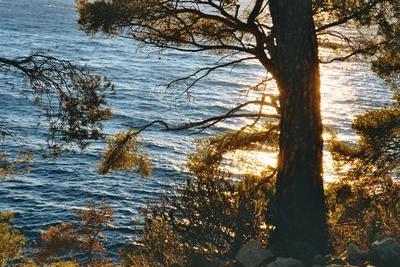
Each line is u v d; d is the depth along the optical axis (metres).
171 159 78.06
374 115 14.02
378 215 11.72
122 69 168.62
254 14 11.15
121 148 13.25
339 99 144.88
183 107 120.75
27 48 182.00
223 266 8.52
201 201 9.73
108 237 49.47
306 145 8.97
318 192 9.08
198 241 9.48
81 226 40.00
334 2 11.80
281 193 9.17
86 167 71.88
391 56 13.22
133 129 13.51
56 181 66.19
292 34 8.88
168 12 11.03
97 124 11.74
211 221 9.48
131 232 51.28
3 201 59.16
